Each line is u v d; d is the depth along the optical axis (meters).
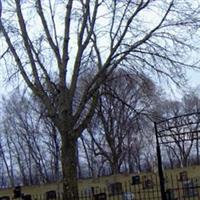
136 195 23.16
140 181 24.20
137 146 56.75
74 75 20.89
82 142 57.34
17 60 21.20
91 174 56.06
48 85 20.89
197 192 21.61
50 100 20.70
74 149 20.53
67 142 20.39
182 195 22.00
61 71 20.72
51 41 21.19
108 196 24.52
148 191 21.83
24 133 66.88
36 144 61.97
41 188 27.47
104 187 25.55
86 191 24.23
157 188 21.27
